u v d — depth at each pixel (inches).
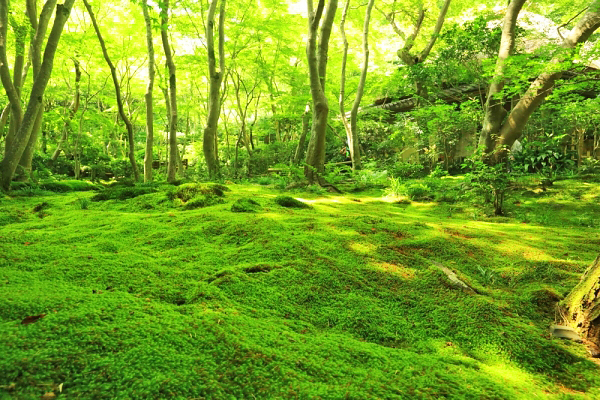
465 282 107.3
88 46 549.0
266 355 60.4
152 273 99.4
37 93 298.7
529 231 194.5
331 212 222.7
